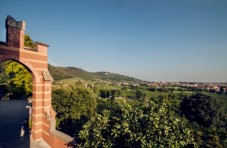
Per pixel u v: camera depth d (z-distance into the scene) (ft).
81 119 82.43
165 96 234.17
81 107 82.89
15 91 89.86
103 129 29.45
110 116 31.24
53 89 81.30
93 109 90.48
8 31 33.35
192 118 166.61
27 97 94.48
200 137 41.93
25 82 89.30
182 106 177.99
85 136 29.32
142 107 29.71
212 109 160.86
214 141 40.29
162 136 24.54
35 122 38.93
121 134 27.68
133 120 27.48
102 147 28.27
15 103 79.25
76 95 82.02
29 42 83.35
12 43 33.96
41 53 39.24
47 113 39.29
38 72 38.83
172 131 25.54
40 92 39.50
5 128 44.52
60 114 78.89
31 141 38.55
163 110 27.20
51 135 36.96
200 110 162.50
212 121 158.30
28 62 36.76
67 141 33.35
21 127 46.26
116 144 28.68
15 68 86.94
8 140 37.63
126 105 29.99
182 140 25.13
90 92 90.22
